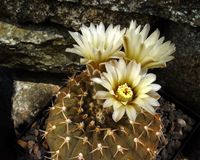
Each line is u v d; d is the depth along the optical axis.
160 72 0.36
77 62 0.36
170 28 0.35
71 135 0.27
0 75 0.37
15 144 0.35
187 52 0.34
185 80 0.35
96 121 0.26
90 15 0.33
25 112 0.37
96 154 0.26
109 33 0.25
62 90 0.30
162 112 0.37
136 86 0.25
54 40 0.34
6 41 0.34
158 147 0.36
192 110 0.37
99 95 0.24
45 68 0.36
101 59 0.25
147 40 0.25
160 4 0.32
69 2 0.32
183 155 0.37
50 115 0.30
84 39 0.25
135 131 0.27
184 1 0.32
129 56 0.25
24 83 0.38
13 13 0.34
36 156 0.35
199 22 0.32
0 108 0.34
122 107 0.24
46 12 0.33
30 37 0.34
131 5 0.32
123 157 0.27
